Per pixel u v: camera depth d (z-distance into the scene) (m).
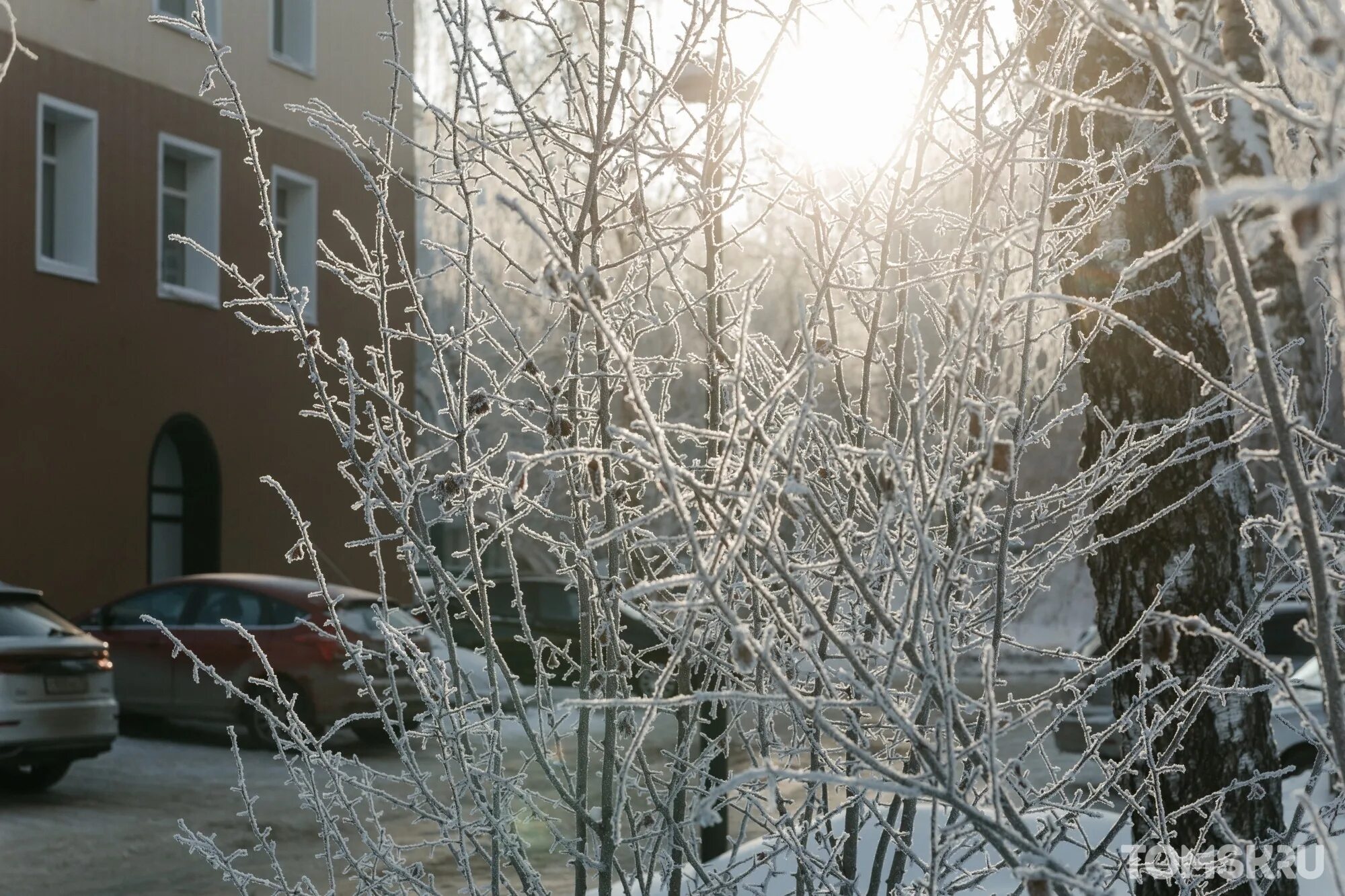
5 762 10.53
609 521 3.06
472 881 3.14
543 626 18.55
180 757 13.40
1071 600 34.53
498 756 3.20
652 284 3.25
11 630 10.80
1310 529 1.65
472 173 3.40
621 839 3.02
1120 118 4.45
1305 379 9.56
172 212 20.61
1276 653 11.95
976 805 2.44
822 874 2.76
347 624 13.66
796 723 2.97
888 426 3.10
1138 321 4.49
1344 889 1.65
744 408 2.12
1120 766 2.87
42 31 18.12
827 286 2.80
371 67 22.86
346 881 8.12
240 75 20.81
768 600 2.06
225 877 3.36
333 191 22.02
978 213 2.71
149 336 19.64
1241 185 1.17
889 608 2.82
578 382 3.11
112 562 18.95
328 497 22.47
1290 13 1.46
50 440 18.17
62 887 8.16
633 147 2.99
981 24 2.89
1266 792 4.37
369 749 12.93
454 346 3.17
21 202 17.84
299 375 21.97
